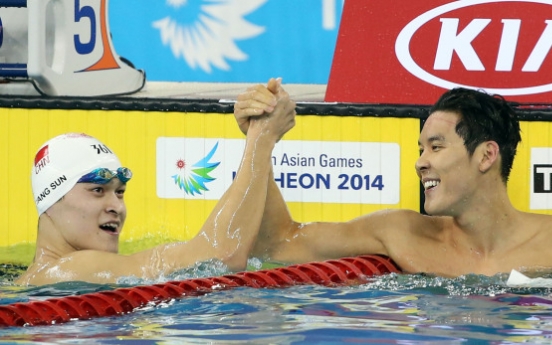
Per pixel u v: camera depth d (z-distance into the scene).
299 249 12.40
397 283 11.23
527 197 14.80
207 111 15.18
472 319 9.35
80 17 15.85
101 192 11.59
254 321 9.31
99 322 9.46
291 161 15.09
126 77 16.36
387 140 14.98
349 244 12.31
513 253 11.58
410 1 15.73
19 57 16.20
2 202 15.31
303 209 15.14
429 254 11.84
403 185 14.97
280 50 16.19
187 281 10.95
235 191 11.45
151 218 15.30
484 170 11.24
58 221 11.54
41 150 11.66
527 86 15.23
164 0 16.31
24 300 10.46
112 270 11.22
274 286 11.07
